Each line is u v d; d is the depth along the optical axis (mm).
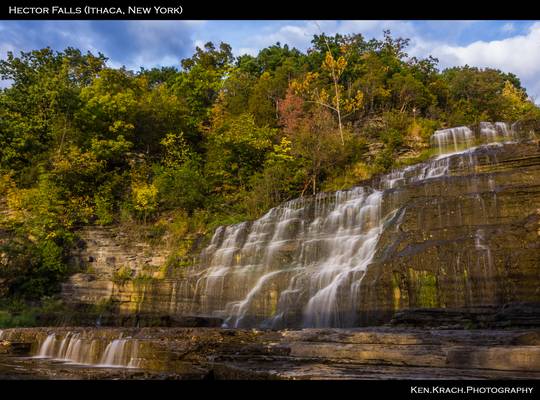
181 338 11469
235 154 36125
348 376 7082
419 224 17844
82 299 25406
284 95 44531
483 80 50469
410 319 12156
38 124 37344
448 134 34531
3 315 22469
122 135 36750
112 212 32281
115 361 11547
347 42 52062
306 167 32688
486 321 11094
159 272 25969
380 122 39719
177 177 32719
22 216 31000
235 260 23312
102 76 41406
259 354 9703
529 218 14688
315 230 23172
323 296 16469
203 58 57656
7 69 39781
